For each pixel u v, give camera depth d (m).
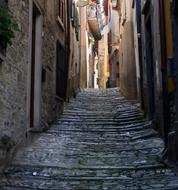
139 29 11.15
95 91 17.73
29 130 7.35
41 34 8.48
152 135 8.18
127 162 6.35
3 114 5.54
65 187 5.09
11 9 5.95
